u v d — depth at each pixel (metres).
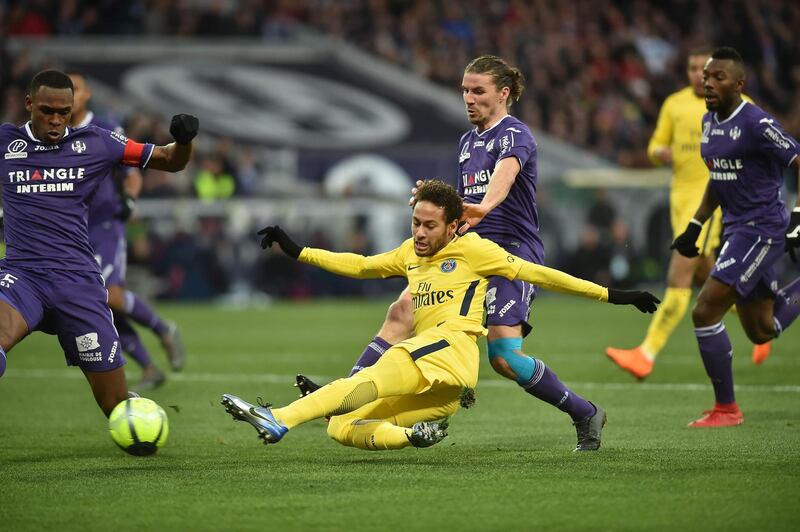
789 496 16.44
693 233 25.23
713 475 18.08
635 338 48.41
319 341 47.84
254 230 74.56
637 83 97.62
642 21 105.12
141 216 72.50
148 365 32.25
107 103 88.94
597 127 91.62
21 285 19.56
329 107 93.62
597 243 72.69
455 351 19.36
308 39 102.56
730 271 24.20
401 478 18.14
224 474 18.66
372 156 87.06
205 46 99.69
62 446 22.20
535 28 101.19
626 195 77.38
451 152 88.56
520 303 20.73
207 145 85.00
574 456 20.30
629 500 16.23
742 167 24.03
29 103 19.53
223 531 14.64
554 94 93.81
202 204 73.62
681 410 27.31
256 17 102.75
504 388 32.19
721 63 23.70
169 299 72.88
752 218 24.30
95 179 20.12
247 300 74.31
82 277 19.98
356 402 18.86
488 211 20.12
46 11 96.81
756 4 101.12
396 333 21.09
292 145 86.62
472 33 102.06
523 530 14.59
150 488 17.44
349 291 78.25
